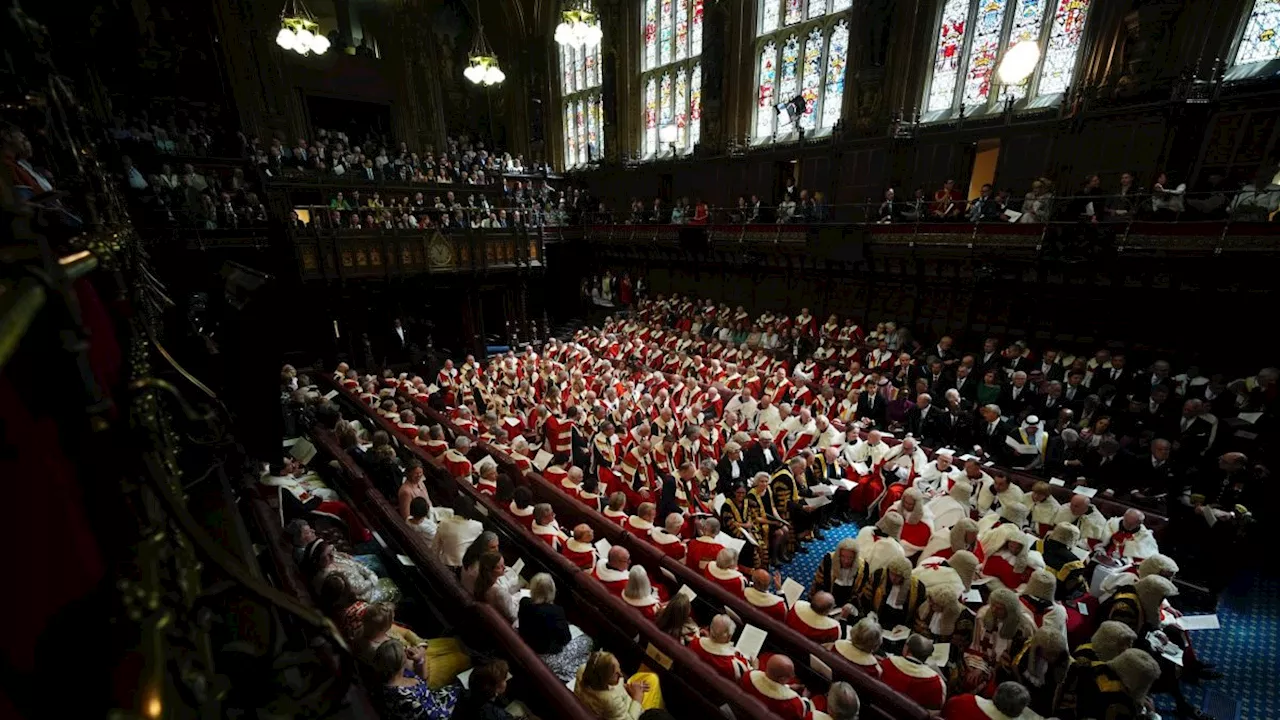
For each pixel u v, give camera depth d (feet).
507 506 26.32
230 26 71.41
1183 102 37.73
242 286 17.35
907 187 55.57
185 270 51.44
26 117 10.77
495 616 16.80
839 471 34.19
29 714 4.07
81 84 54.75
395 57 87.56
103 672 5.16
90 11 58.70
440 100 92.84
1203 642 24.43
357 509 26.50
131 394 7.86
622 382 49.32
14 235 5.03
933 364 45.06
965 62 51.49
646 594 19.16
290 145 78.07
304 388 44.42
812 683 17.66
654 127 84.84
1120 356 37.76
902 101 54.80
